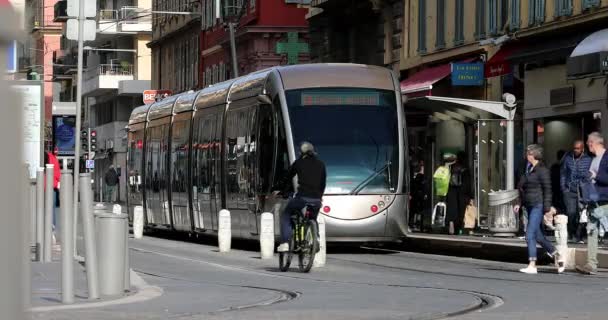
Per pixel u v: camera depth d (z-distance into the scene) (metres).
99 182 151.50
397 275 27.06
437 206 42.34
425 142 52.88
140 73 142.50
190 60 121.12
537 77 47.19
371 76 36.97
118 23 140.38
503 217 36.72
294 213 28.47
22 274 2.45
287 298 19.98
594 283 24.03
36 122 29.97
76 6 29.75
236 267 30.16
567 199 34.94
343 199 35.38
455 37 55.38
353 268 29.84
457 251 36.19
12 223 2.43
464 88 53.81
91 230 17.48
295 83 36.50
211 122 44.22
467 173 41.31
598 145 28.69
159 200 52.75
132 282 22.12
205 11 113.38
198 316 16.25
